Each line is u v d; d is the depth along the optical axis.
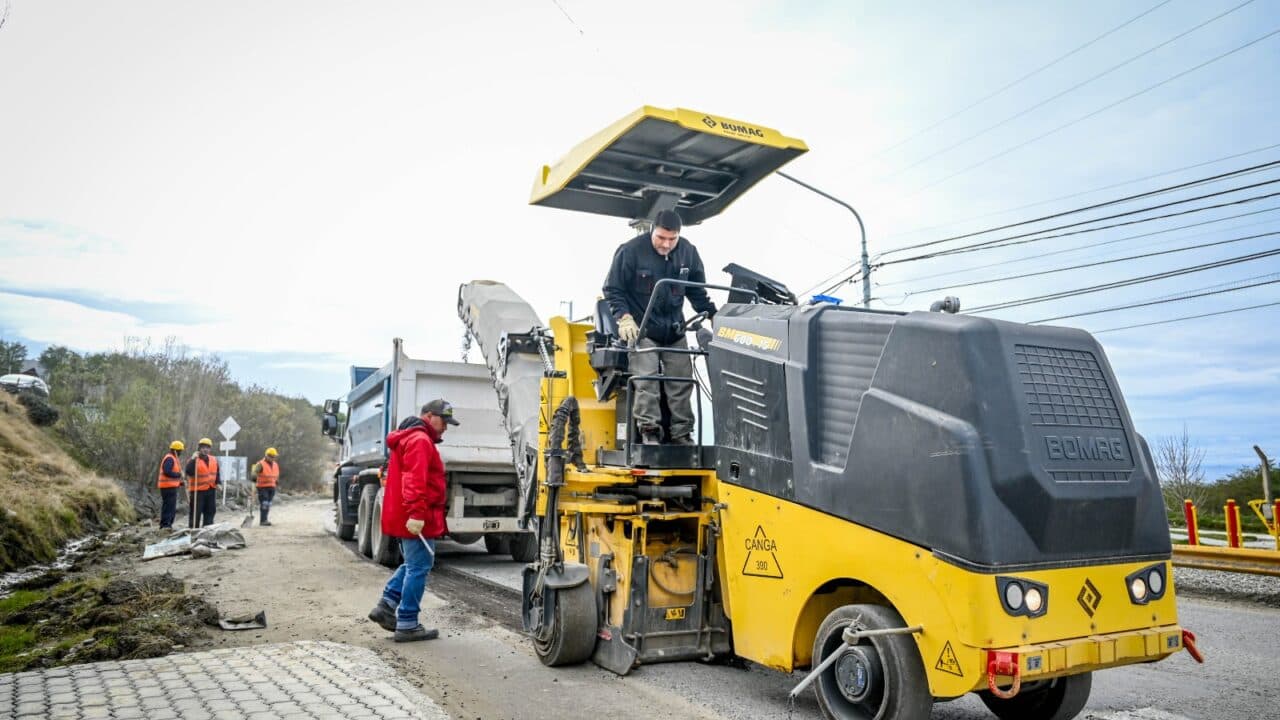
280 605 8.52
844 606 4.41
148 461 26.66
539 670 6.00
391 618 7.09
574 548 6.68
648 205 7.57
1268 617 8.95
